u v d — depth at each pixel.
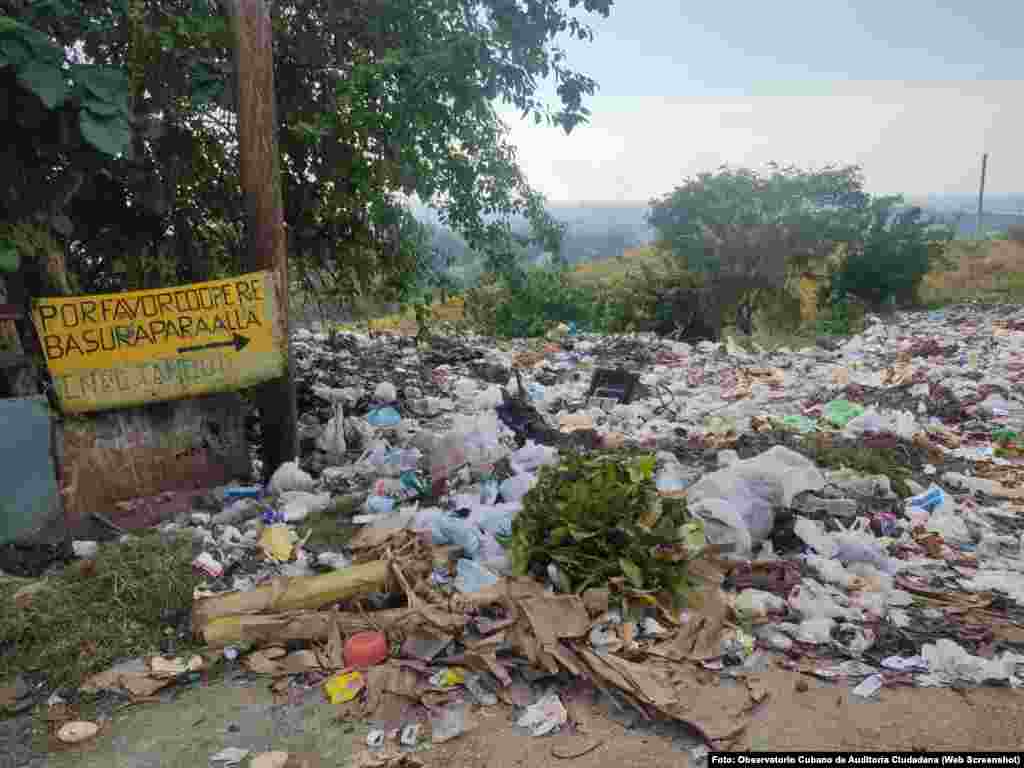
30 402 4.51
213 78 5.89
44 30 5.03
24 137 4.75
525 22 6.58
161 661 3.44
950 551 4.43
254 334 5.38
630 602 3.56
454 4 7.08
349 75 6.87
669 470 5.39
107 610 3.79
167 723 3.09
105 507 5.06
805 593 3.70
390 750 2.84
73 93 4.39
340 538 4.64
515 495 4.89
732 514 4.16
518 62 6.71
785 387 9.40
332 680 3.25
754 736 2.78
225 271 7.37
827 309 21.03
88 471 5.00
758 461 4.94
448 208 8.23
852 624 3.51
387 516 4.78
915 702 2.97
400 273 8.55
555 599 3.46
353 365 10.11
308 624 3.57
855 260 21.45
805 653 3.32
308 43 7.15
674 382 9.89
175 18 5.75
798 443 6.33
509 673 3.24
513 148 8.29
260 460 6.28
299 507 5.05
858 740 2.75
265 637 3.58
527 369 10.99
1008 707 2.93
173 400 5.33
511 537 3.99
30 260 5.26
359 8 7.00
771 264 18.47
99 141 4.46
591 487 3.93
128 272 6.57
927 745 2.71
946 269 27.16
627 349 12.83
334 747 2.88
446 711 3.01
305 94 7.36
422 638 3.41
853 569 4.10
